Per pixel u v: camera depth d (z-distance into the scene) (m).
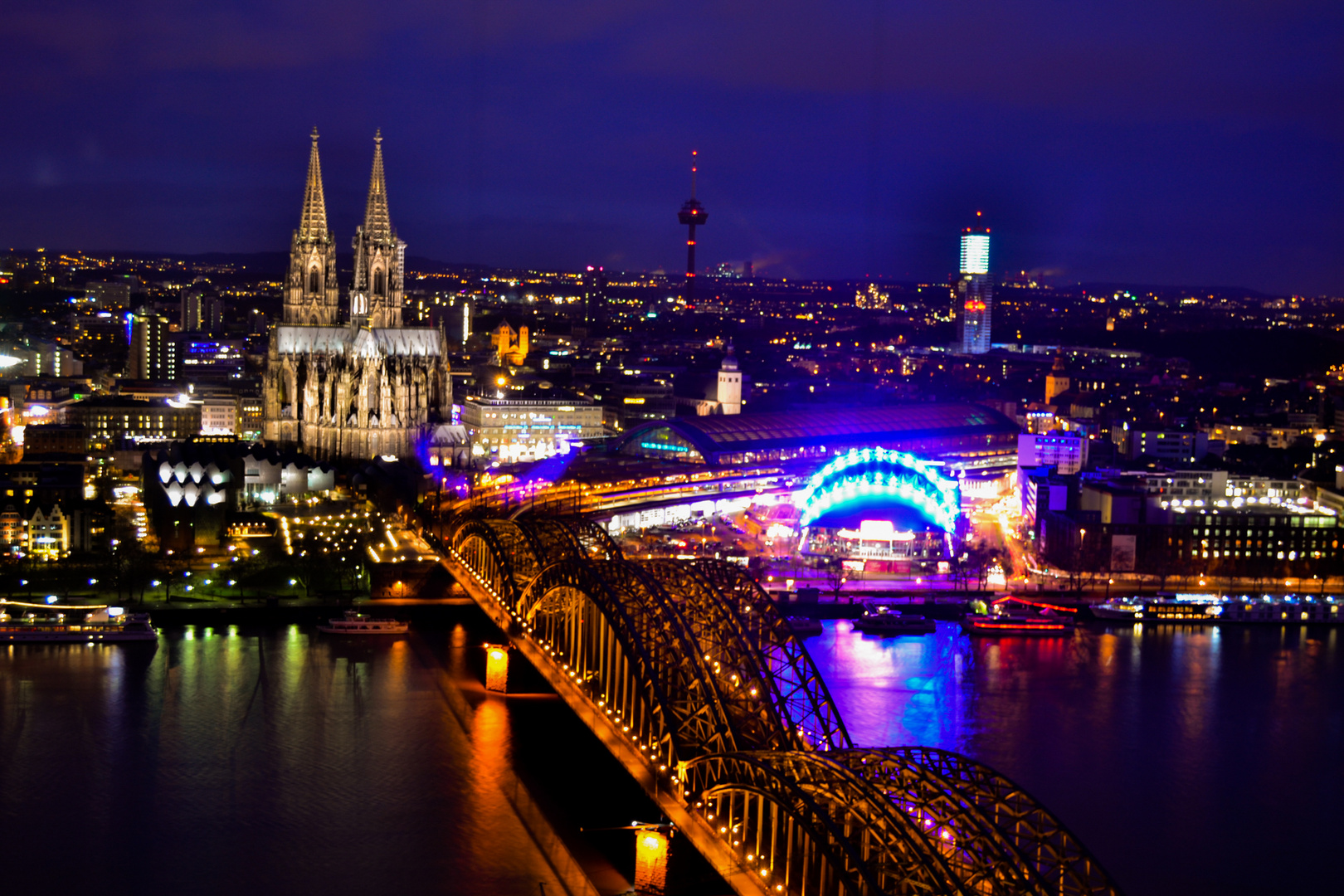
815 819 170.38
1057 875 183.38
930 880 153.38
